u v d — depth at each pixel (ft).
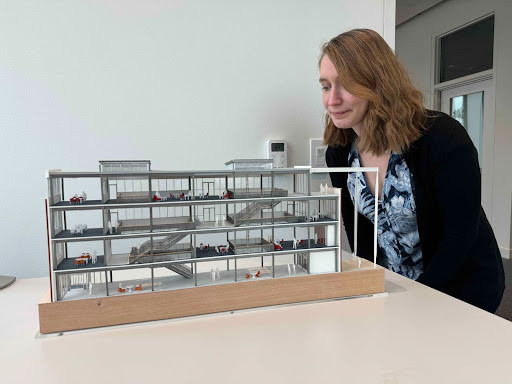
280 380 1.45
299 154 4.14
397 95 2.48
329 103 2.60
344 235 4.35
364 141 2.77
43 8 3.32
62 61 3.41
